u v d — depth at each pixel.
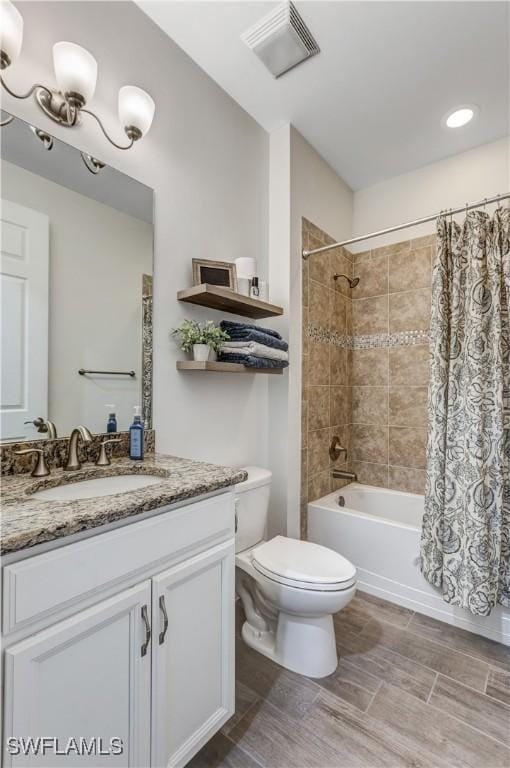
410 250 2.58
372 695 1.36
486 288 1.73
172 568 0.96
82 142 1.29
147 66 1.51
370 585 2.06
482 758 1.12
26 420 1.14
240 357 1.68
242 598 1.74
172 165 1.62
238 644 1.66
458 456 1.74
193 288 1.55
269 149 2.22
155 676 0.91
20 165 1.13
